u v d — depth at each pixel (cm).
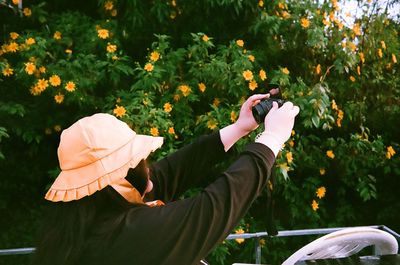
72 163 116
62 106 429
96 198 115
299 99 379
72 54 423
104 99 413
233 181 112
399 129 480
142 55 441
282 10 423
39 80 384
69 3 473
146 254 109
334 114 431
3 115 424
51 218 116
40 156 486
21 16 445
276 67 429
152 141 122
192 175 160
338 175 461
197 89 404
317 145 450
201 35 407
